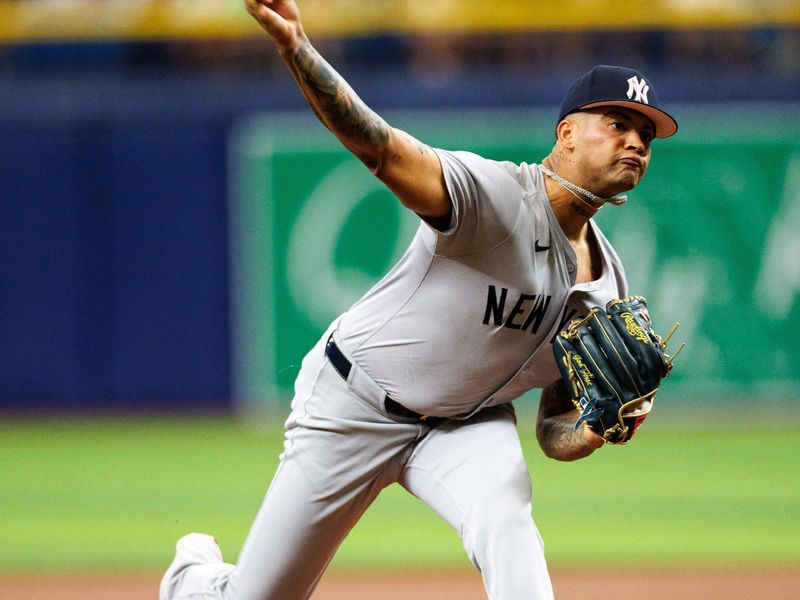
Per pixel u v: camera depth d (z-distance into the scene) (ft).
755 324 148.15
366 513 93.81
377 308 42.78
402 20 168.14
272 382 150.41
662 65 167.73
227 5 168.76
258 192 148.97
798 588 67.92
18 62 169.27
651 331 41.81
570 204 41.52
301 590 44.73
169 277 149.69
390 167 36.63
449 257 40.40
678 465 118.83
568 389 42.98
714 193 147.23
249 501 100.32
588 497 100.99
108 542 83.71
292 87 148.56
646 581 69.72
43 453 129.49
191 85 148.66
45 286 149.48
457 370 42.06
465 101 147.33
